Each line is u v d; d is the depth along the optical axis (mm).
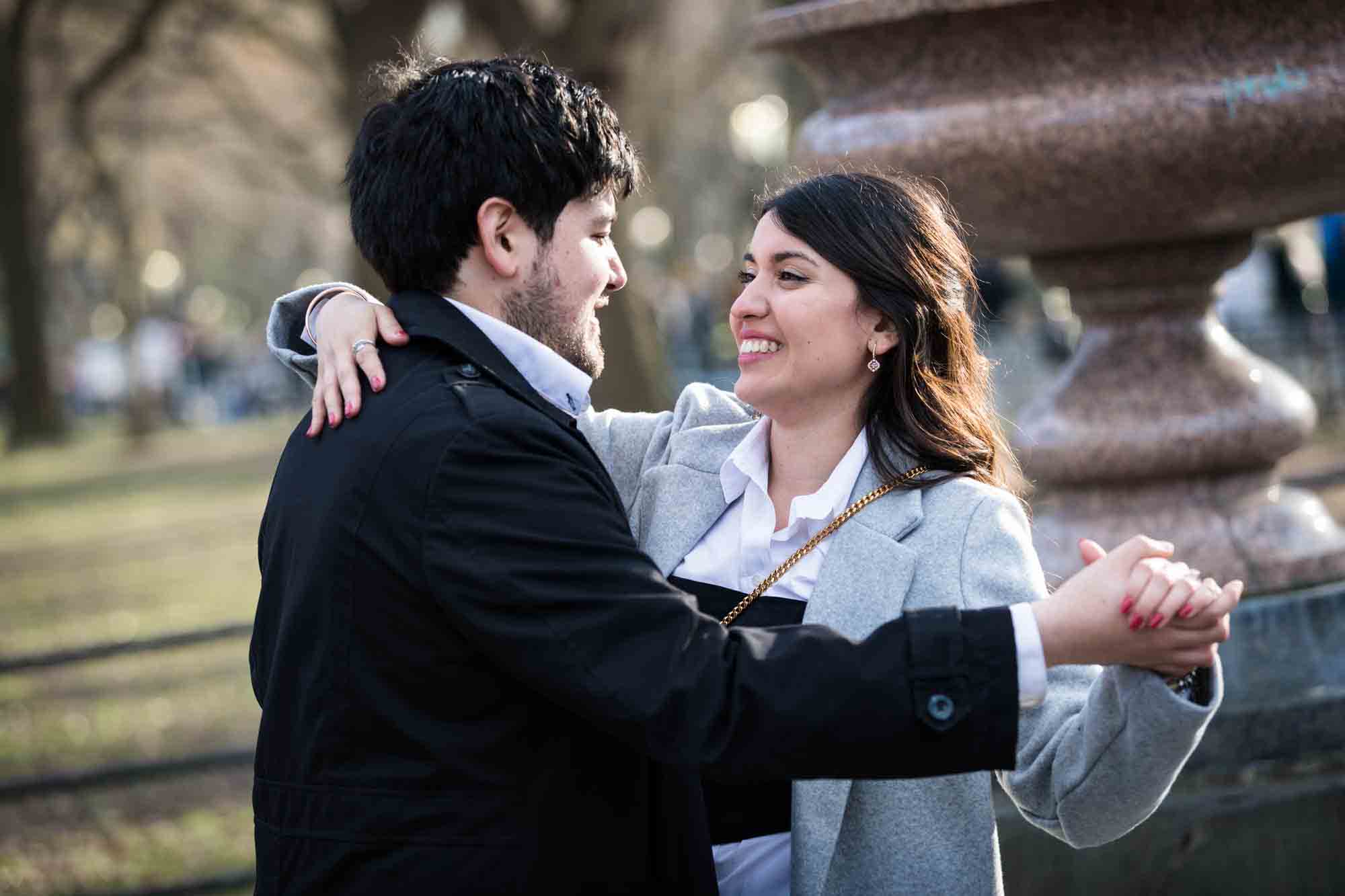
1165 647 1944
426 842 2043
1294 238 16031
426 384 2150
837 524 2428
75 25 25312
